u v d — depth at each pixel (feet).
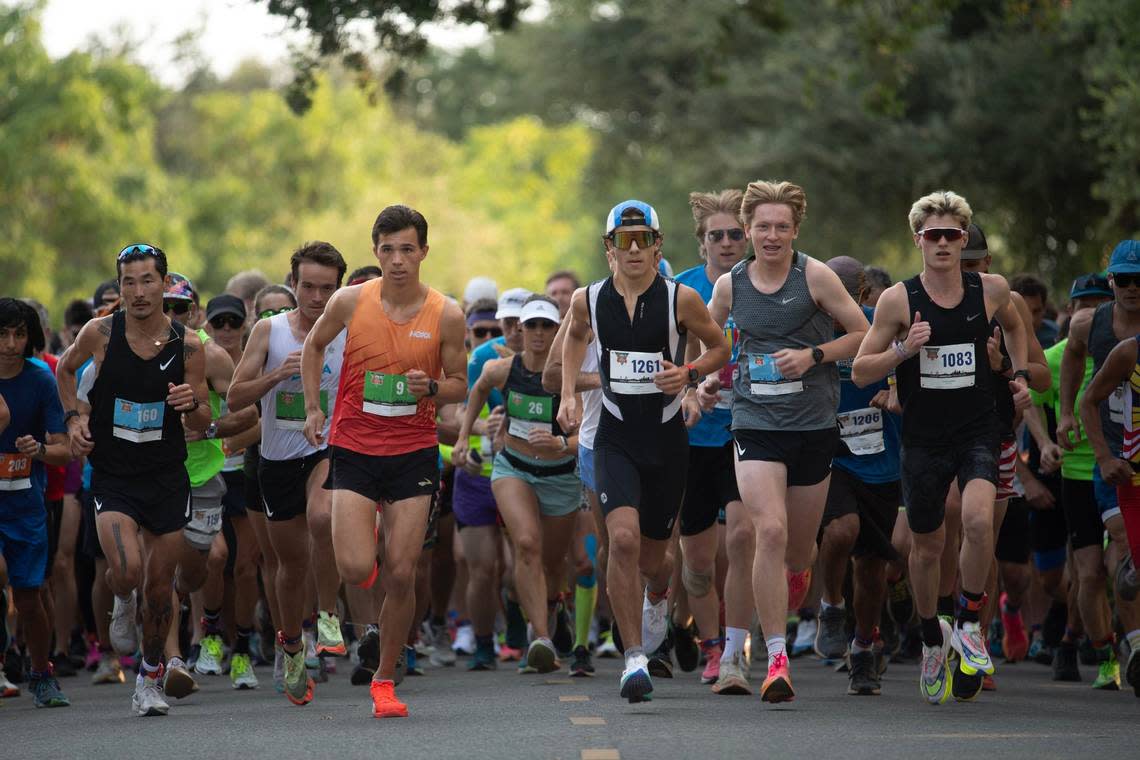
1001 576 101.55
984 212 220.02
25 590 81.15
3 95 320.70
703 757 54.13
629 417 68.28
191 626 107.96
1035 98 207.41
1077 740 59.00
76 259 345.51
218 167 480.23
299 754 56.70
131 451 72.95
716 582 93.30
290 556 77.15
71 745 62.34
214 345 85.20
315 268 79.25
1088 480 84.84
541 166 566.36
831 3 223.71
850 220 237.66
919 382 69.46
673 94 282.56
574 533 94.12
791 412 69.31
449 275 455.22
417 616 96.37
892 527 80.33
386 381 67.46
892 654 94.89
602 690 81.71
